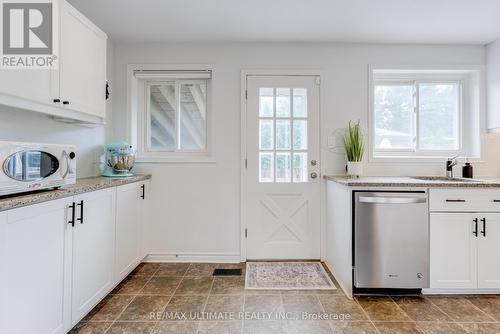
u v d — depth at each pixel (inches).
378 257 83.5
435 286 83.9
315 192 112.2
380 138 118.0
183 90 118.8
